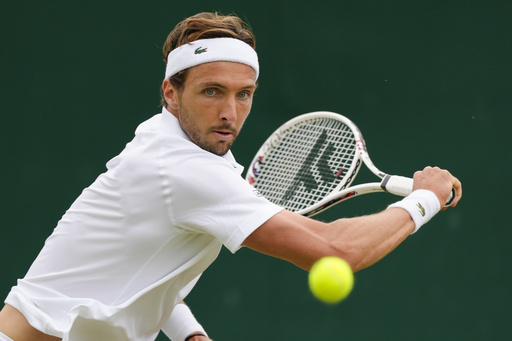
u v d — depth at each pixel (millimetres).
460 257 20844
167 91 9250
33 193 21375
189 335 11562
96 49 21672
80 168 21453
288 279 21047
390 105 21250
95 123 21547
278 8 21469
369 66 21359
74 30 21656
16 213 21297
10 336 9125
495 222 20812
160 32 21656
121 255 8992
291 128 13250
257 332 21000
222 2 21578
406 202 9078
